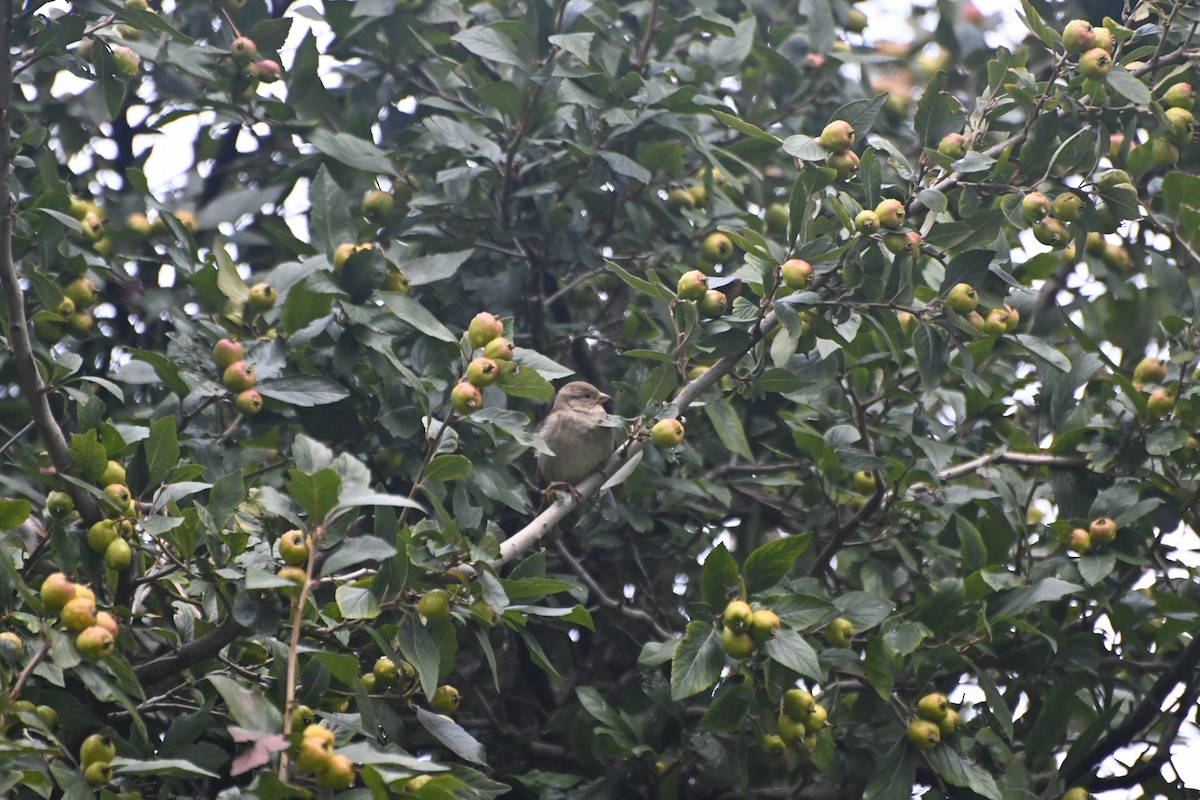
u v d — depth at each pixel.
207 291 10.50
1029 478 12.89
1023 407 13.87
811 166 9.44
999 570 10.21
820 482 11.91
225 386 9.30
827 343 10.92
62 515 8.41
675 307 9.54
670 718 11.20
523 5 13.82
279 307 10.59
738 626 8.52
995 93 10.31
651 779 10.63
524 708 13.55
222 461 9.93
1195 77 11.23
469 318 12.91
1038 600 9.88
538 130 12.33
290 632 7.94
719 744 10.63
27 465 9.85
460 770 7.86
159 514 8.16
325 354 10.90
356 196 13.48
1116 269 13.26
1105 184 9.98
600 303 14.74
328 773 6.38
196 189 13.79
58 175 11.80
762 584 8.91
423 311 10.11
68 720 7.86
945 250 9.77
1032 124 9.94
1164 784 10.55
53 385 8.45
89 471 8.03
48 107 13.66
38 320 10.35
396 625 8.46
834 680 11.07
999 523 11.34
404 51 13.38
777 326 9.43
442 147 13.20
